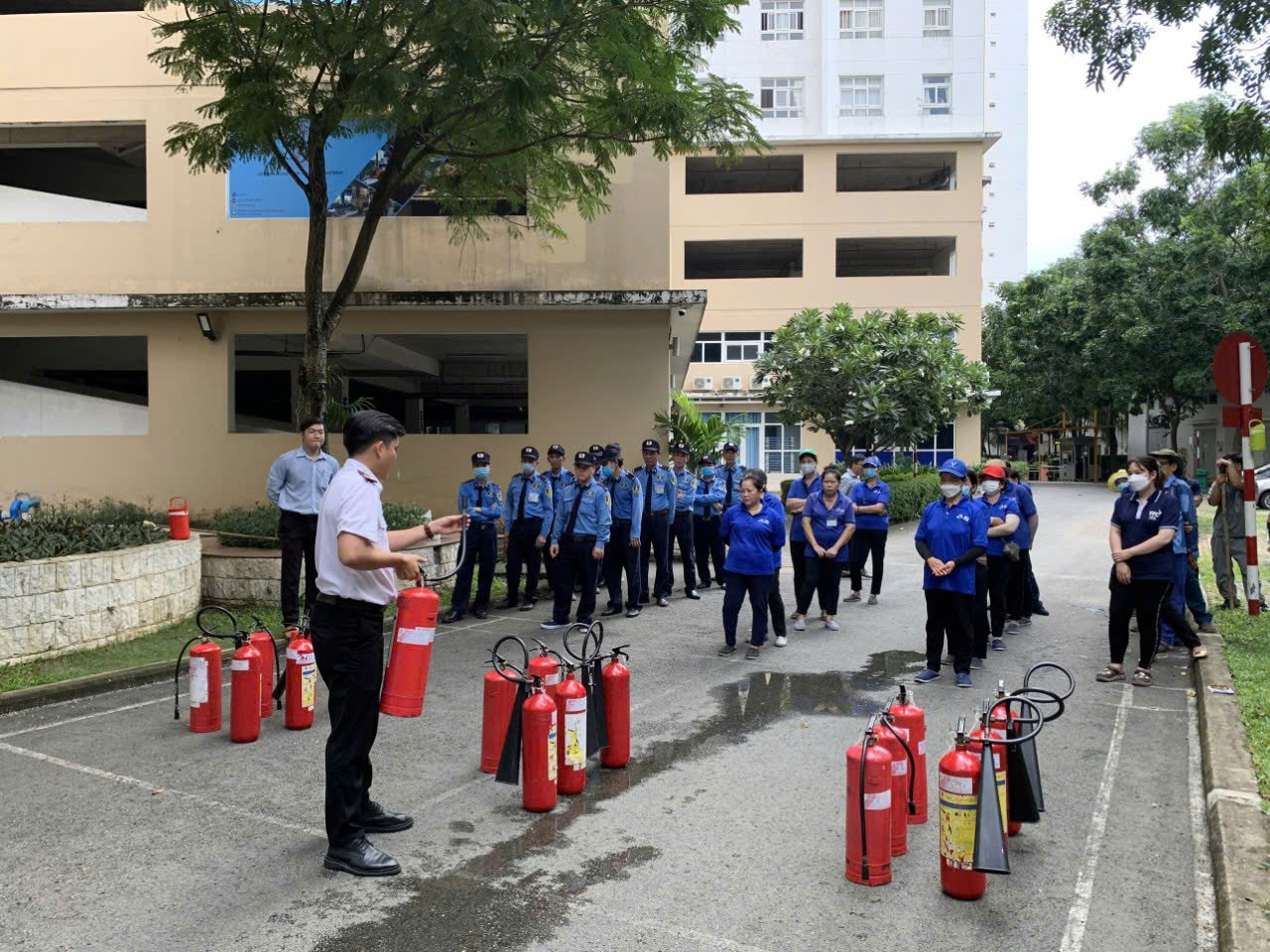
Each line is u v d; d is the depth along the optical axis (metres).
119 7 16.66
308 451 8.73
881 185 33.94
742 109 10.14
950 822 3.87
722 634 9.47
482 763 5.33
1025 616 10.09
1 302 13.69
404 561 3.95
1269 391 36.50
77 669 7.39
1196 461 39.53
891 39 31.45
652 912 3.76
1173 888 4.01
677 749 5.84
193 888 3.96
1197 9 8.27
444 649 8.63
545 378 14.51
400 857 4.27
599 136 10.04
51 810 4.79
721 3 9.13
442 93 8.82
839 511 9.70
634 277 14.21
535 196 12.28
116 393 16.61
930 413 20.02
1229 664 7.45
